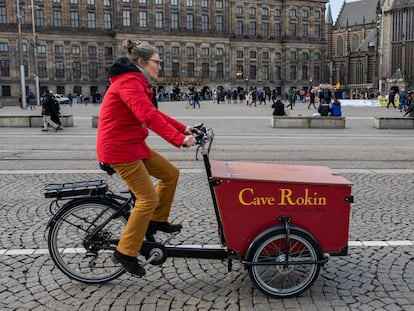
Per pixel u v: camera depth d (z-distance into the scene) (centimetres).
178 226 532
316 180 481
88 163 1271
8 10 9325
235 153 1487
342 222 484
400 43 10456
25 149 1563
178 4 10369
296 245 483
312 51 11650
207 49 10669
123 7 9938
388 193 929
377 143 1797
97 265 527
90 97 9444
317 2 11575
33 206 825
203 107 5278
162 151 1529
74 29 9769
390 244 639
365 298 482
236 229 478
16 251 610
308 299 479
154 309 458
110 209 505
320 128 2498
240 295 489
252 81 11269
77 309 459
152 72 483
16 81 9438
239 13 11038
